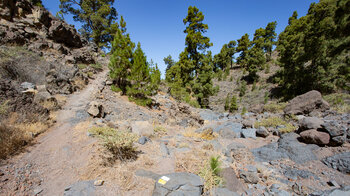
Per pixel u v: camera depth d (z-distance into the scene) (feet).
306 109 34.65
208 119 49.60
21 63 36.99
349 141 18.37
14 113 18.92
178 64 101.60
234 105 92.32
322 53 63.93
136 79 44.86
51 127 21.48
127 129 23.49
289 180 14.85
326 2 65.57
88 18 119.44
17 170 12.00
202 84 95.81
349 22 60.44
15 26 54.13
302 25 82.12
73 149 16.35
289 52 83.35
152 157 16.69
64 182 11.66
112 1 127.54
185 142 23.04
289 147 20.39
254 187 13.46
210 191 11.24
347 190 10.97
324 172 15.19
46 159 14.29
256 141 26.76
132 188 11.49
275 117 35.65
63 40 75.51
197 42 106.83
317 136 19.88
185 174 12.24
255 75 145.69
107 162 14.28
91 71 68.08
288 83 78.28
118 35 45.55
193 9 107.45
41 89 29.53
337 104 40.78
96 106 28.07
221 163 15.39
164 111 47.21
